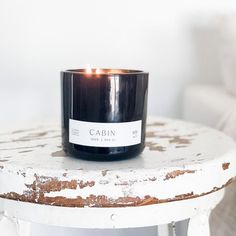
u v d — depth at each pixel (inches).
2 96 45.9
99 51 47.3
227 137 28.2
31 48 45.7
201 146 26.0
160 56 49.1
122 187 21.5
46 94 46.9
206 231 24.7
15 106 46.4
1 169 22.2
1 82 45.6
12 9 44.6
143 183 21.7
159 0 48.0
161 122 32.5
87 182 21.4
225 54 43.4
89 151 23.0
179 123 32.2
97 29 46.9
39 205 22.2
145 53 48.6
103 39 47.3
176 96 50.3
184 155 24.2
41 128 30.1
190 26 49.1
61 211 22.3
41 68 46.3
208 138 27.9
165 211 22.7
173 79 49.9
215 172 23.3
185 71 50.0
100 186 21.4
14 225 23.9
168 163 22.9
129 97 23.0
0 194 22.4
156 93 49.9
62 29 46.1
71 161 23.1
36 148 25.3
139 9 47.6
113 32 47.4
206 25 49.4
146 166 22.5
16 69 45.8
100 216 22.3
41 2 45.1
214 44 49.8
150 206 22.4
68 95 23.3
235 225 33.0
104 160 23.2
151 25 48.2
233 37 42.6
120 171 21.8
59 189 21.5
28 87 46.3
